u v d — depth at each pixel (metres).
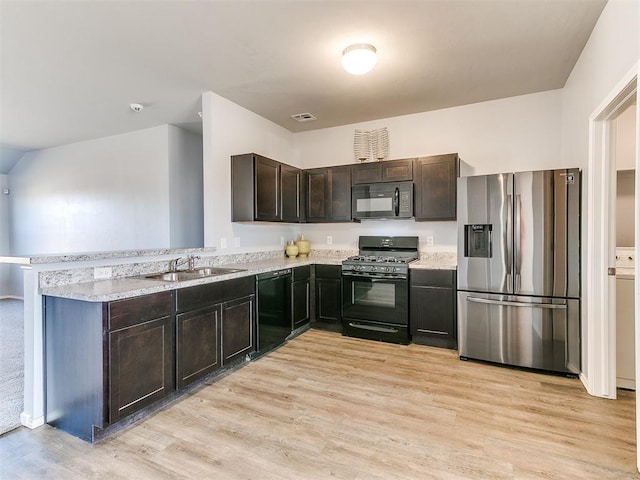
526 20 2.28
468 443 1.92
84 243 5.18
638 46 1.72
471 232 3.16
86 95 3.48
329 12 2.19
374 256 4.16
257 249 4.07
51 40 2.48
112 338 1.95
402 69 2.96
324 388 2.60
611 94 2.03
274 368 2.98
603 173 2.41
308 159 4.75
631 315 2.51
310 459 1.80
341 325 3.94
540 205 2.83
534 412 2.24
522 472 1.69
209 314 2.64
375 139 4.09
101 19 2.23
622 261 2.75
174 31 2.38
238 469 1.73
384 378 2.77
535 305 2.84
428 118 4.01
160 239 4.45
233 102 3.68
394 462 1.77
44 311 2.14
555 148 3.46
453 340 3.40
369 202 3.93
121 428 2.09
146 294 2.15
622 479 1.65
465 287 3.12
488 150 3.73
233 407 2.33
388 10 2.17
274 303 3.41
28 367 2.13
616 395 2.46
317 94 3.49
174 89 3.34
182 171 4.59
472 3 2.11
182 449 1.89
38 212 5.75
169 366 2.31
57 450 1.90
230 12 2.17
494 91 3.46
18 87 3.29
